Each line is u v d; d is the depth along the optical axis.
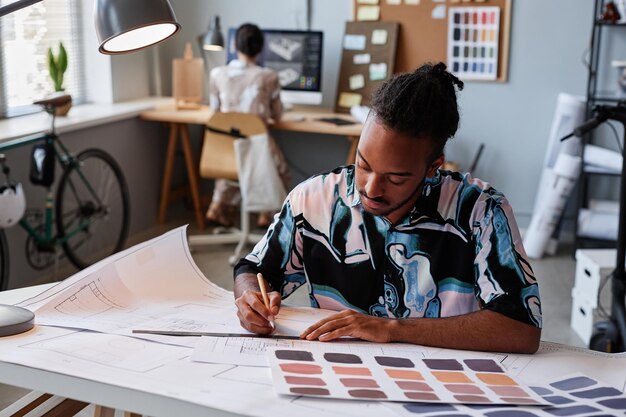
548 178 4.80
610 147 4.91
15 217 3.46
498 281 1.43
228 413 1.10
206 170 4.49
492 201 1.48
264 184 4.36
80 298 1.51
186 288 1.63
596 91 4.88
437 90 1.32
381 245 1.53
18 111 4.23
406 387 1.19
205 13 5.44
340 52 5.29
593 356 1.40
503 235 1.45
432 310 1.53
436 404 1.15
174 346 1.33
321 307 1.60
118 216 4.73
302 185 1.61
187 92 5.04
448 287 1.51
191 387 1.16
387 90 1.34
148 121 5.08
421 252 1.51
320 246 1.57
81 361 1.24
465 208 1.49
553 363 1.35
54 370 1.20
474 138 5.14
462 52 5.02
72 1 4.70
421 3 5.02
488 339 1.38
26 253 3.95
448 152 5.19
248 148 4.33
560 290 4.18
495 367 1.30
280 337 1.40
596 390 1.23
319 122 4.85
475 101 5.09
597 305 3.40
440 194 1.50
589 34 4.88
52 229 4.15
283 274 1.63
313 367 1.25
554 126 4.79
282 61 5.15
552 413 1.13
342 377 1.22
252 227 5.25
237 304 1.46
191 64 5.03
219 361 1.26
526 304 1.40
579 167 4.55
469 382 1.23
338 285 1.58
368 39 5.14
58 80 4.24
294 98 5.17
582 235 4.69
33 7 4.29
